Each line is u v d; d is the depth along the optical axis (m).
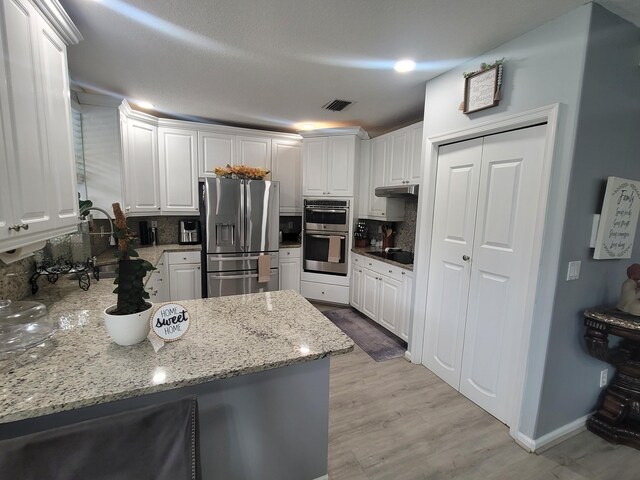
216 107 3.22
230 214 3.46
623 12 1.52
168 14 1.62
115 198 2.95
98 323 1.35
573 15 1.50
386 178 3.59
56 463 0.69
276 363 1.08
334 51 1.99
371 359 2.79
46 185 1.30
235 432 1.27
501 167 1.94
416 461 1.69
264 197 3.58
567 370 1.81
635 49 1.66
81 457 0.71
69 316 1.43
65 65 1.51
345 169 3.88
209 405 1.21
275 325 1.39
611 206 1.67
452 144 2.31
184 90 2.72
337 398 2.22
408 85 2.54
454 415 2.06
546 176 1.62
